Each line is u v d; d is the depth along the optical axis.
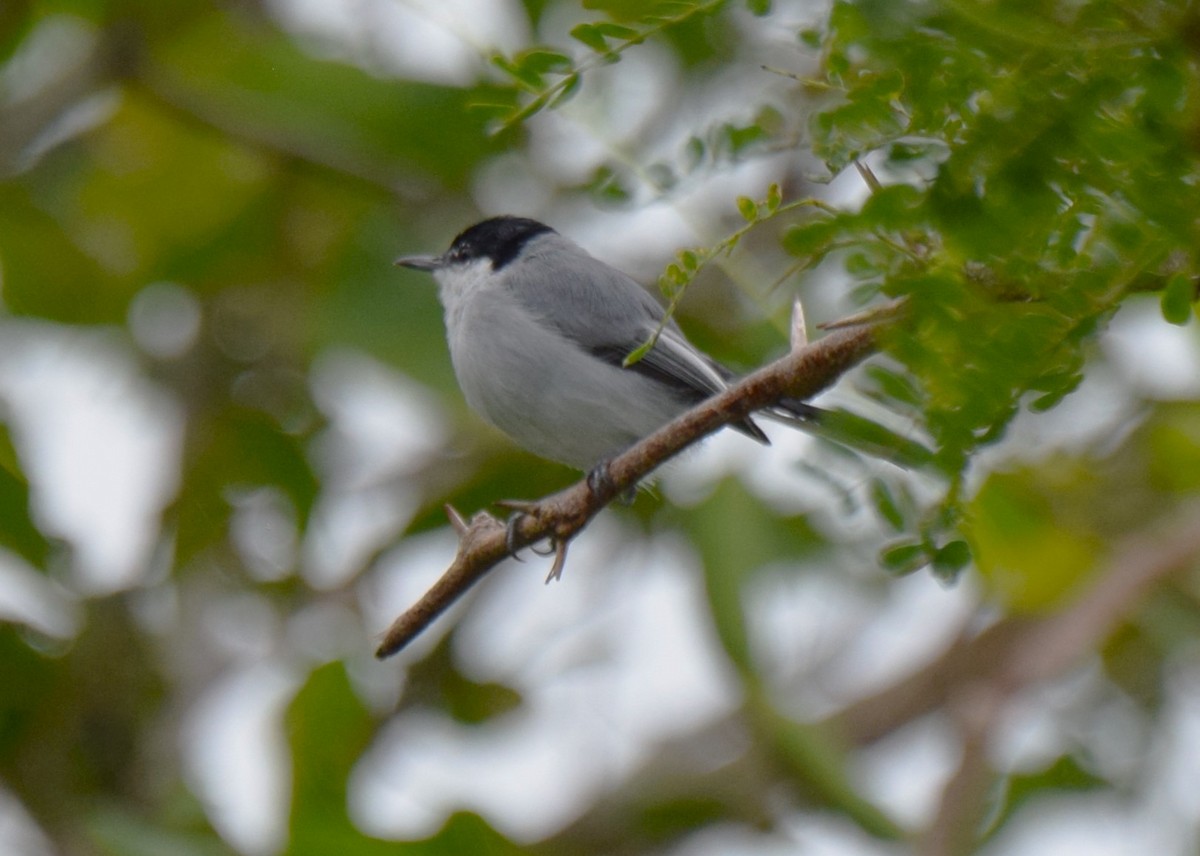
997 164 2.63
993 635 11.18
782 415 8.11
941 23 2.56
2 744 10.71
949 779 8.92
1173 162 2.62
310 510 11.98
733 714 11.37
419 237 11.93
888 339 2.97
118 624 11.14
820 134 2.84
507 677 11.46
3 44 11.93
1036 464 10.82
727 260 5.52
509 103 3.37
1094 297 2.80
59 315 12.65
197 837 9.17
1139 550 10.01
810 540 10.97
